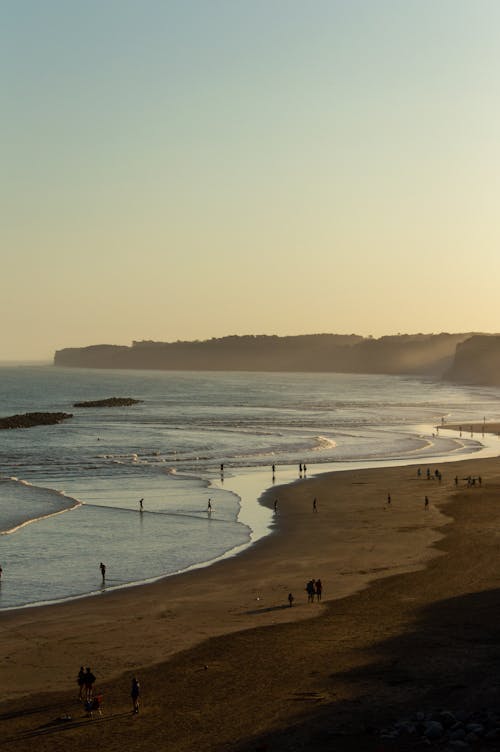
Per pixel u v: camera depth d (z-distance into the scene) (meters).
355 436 150.50
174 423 179.38
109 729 28.42
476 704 28.98
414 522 66.56
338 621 40.53
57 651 36.78
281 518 68.88
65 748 26.91
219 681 32.78
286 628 39.59
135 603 44.34
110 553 55.94
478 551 55.34
